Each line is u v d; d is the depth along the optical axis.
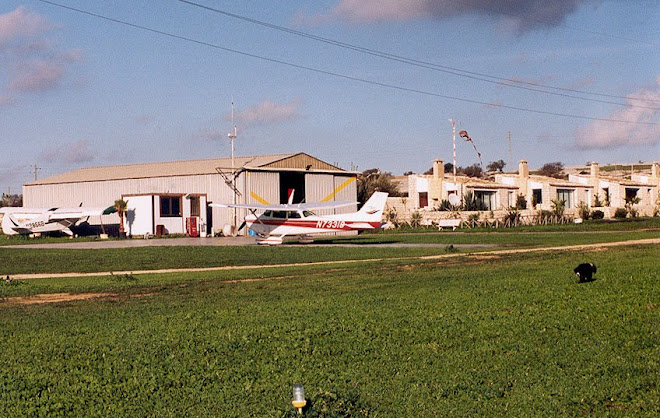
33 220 59.44
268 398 10.18
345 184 72.00
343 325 14.90
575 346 12.98
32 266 31.11
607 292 18.77
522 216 73.69
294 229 46.66
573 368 11.56
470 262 29.42
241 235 62.28
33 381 11.08
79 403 10.08
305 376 11.30
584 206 82.12
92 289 22.05
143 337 13.98
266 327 14.77
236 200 62.62
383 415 9.53
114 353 12.73
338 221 47.09
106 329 14.91
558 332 14.13
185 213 61.44
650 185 101.44
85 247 44.66
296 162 67.81
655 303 17.00
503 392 10.45
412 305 17.42
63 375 11.41
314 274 26.02
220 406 9.89
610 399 10.11
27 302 19.61
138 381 11.05
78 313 17.22
